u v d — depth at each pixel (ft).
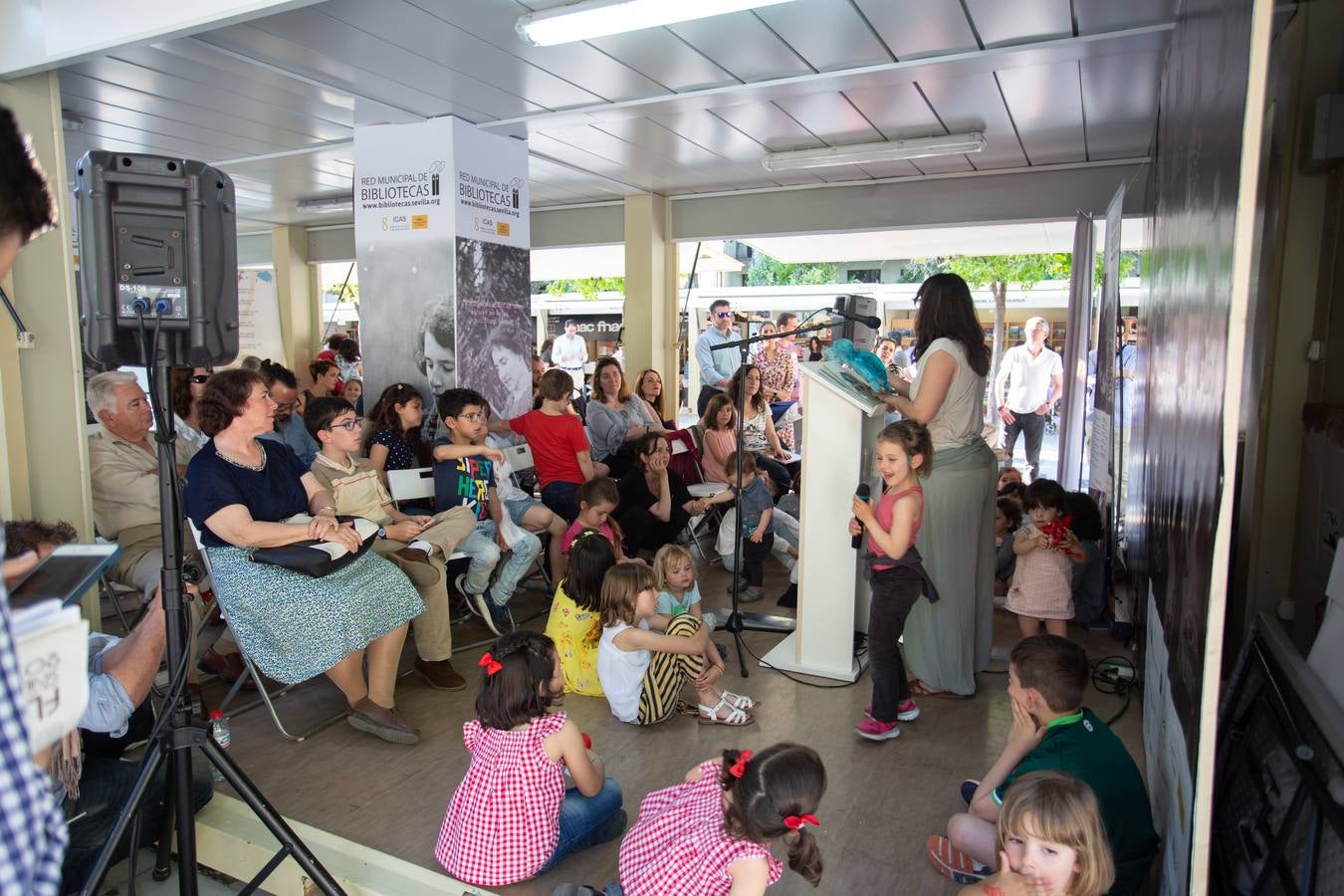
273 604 9.22
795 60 13.83
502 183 17.97
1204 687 4.48
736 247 78.79
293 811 8.48
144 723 9.14
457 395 13.35
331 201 28.78
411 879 7.32
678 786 6.84
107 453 11.84
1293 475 9.42
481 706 7.25
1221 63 5.23
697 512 16.75
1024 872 5.50
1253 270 9.31
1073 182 22.25
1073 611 12.38
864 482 11.81
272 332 29.48
